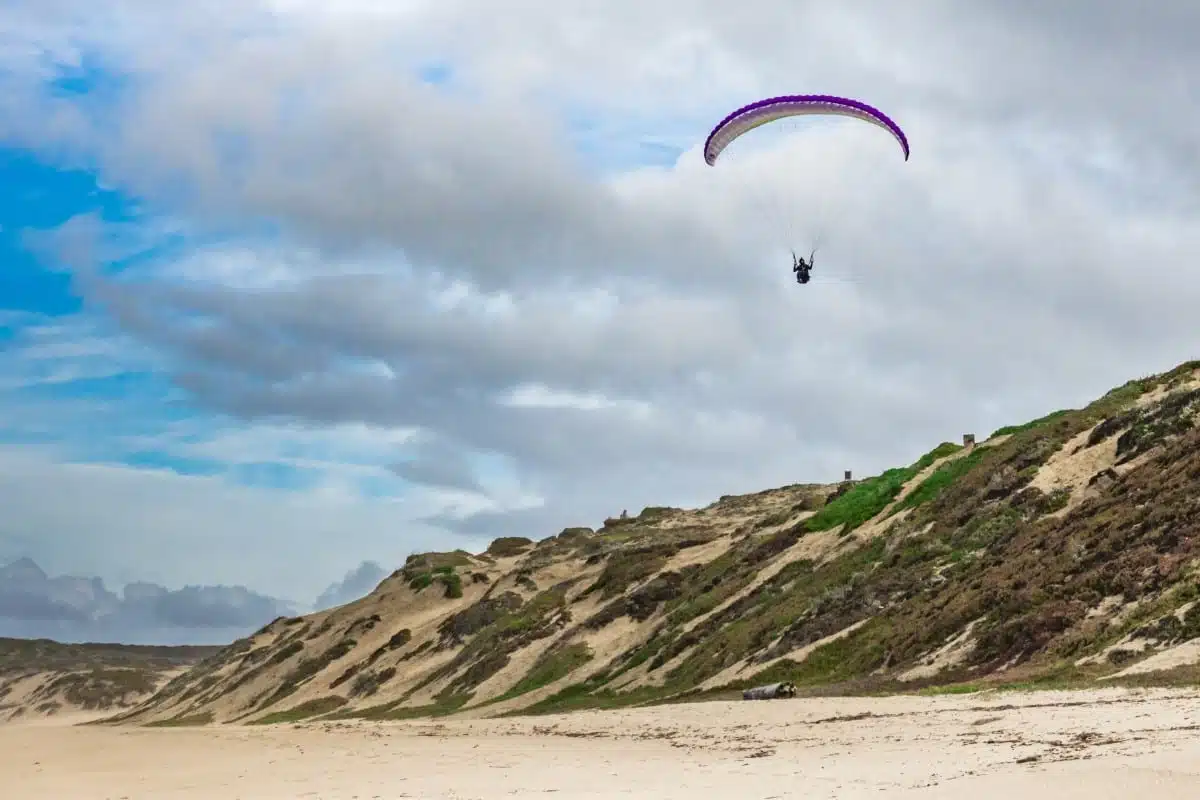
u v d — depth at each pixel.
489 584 133.62
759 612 70.19
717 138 55.19
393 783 28.67
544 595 108.25
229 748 43.59
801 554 78.00
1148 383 68.56
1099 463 59.44
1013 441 70.62
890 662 50.16
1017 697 33.31
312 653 130.75
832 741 30.52
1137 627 37.25
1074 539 48.47
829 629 59.56
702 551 102.06
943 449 81.31
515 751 37.56
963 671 43.44
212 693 139.62
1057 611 42.38
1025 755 22.17
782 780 23.28
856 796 19.48
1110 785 16.73
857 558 69.00
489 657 95.75
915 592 57.47
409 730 54.97
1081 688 32.62
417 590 135.62
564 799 22.77
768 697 47.19
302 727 65.88
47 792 29.28
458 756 36.72
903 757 24.88
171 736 52.84
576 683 78.88
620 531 141.50
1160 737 21.67
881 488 80.06
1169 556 41.16
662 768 28.34
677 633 77.75
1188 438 52.06
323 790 27.84
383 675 108.81
